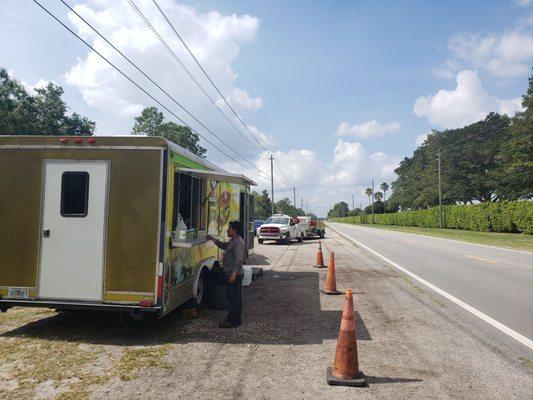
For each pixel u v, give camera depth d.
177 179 6.71
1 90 38.53
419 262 16.16
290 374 4.95
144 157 6.23
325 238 33.53
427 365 5.27
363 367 5.20
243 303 8.78
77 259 6.20
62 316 7.54
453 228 54.84
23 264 6.27
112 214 6.20
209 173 7.11
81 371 4.98
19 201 6.32
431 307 8.42
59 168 6.29
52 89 43.66
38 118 42.47
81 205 6.25
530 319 7.53
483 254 19.44
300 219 31.47
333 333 6.62
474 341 6.24
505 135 73.25
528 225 36.50
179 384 4.63
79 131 45.66
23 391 4.42
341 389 4.54
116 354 5.59
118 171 6.23
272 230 26.61
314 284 11.10
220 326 6.87
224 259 7.09
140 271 6.12
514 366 5.25
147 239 6.14
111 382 4.67
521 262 16.22
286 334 6.56
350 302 4.90
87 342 6.09
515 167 49.22
